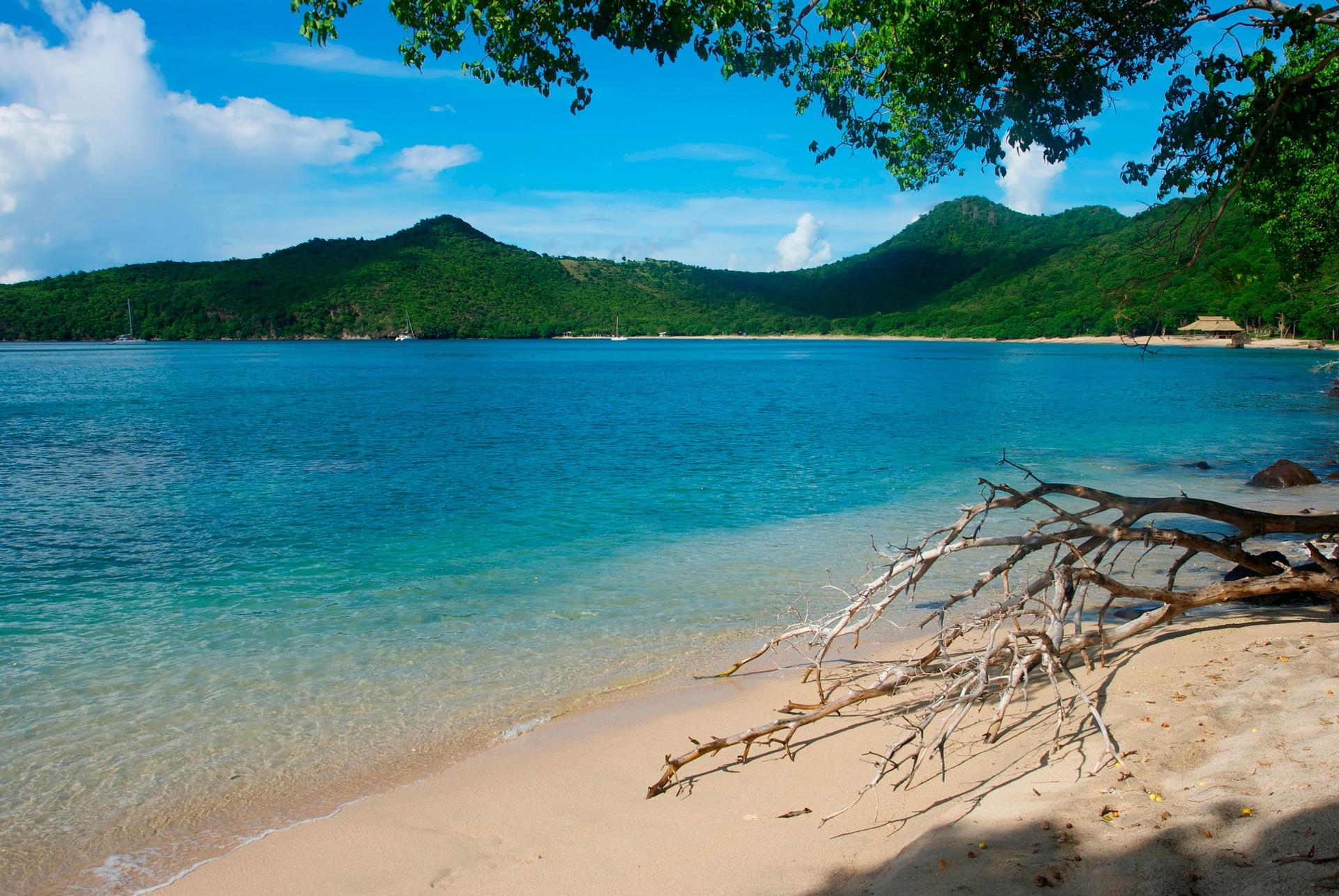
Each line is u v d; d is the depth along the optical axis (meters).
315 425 30.53
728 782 4.92
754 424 30.62
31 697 6.56
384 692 6.65
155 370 76.62
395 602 9.27
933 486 17.11
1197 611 7.36
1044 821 3.72
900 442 24.88
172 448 23.91
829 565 10.82
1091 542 6.25
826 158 9.09
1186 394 43.12
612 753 5.49
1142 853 3.31
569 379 63.44
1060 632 5.35
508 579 10.24
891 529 13.10
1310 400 38.47
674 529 13.17
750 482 17.80
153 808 4.87
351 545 12.17
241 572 10.62
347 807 4.85
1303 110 6.53
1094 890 3.12
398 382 60.09
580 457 21.88
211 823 4.69
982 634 7.20
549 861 4.13
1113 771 4.13
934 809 4.20
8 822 4.73
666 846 4.19
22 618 8.64
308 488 17.14
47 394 47.94
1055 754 4.52
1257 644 5.82
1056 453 21.97
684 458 21.67
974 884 3.28
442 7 6.80
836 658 7.32
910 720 5.57
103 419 33.12
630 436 26.98
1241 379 54.47
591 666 7.23
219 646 7.80
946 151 9.10
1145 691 5.16
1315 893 2.84
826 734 5.54
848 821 4.25
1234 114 7.00
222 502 15.56
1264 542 11.34
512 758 5.46
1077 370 69.00
